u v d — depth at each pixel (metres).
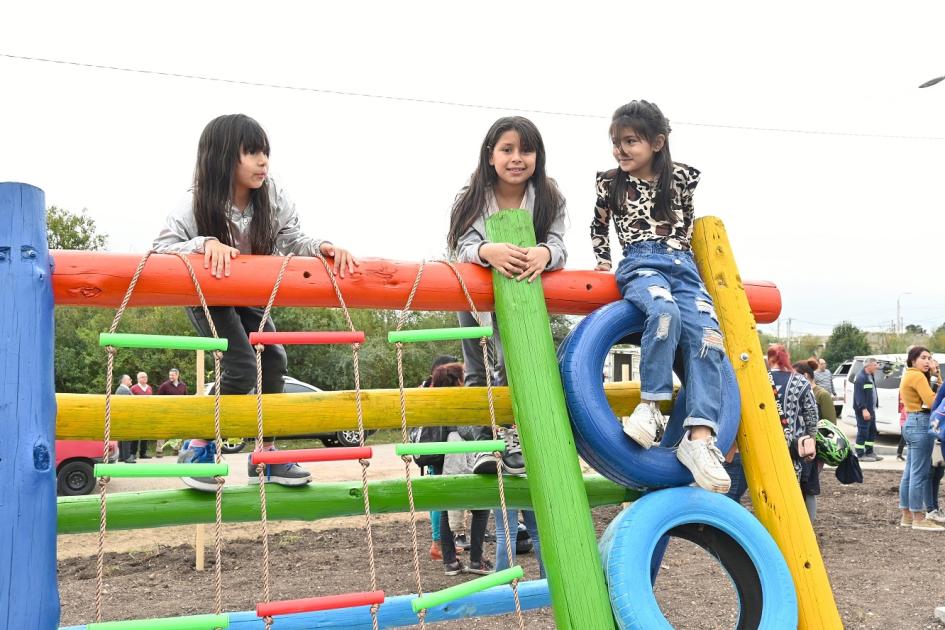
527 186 4.15
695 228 4.23
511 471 4.14
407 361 26.09
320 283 3.55
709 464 3.50
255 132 3.66
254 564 7.98
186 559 8.19
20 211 3.04
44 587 2.84
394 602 3.64
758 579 3.65
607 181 4.05
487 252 3.71
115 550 8.68
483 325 4.17
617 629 3.38
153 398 3.53
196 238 3.50
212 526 9.93
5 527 2.78
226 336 3.76
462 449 3.36
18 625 2.74
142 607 6.38
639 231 3.93
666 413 4.24
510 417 3.90
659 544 3.90
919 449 9.09
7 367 2.89
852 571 7.20
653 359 3.60
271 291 3.49
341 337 3.41
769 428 4.00
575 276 3.98
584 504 3.44
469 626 5.62
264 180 3.78
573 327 3.85
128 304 3.37
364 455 3.28
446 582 6.96
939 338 66.88
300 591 6.81
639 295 3.73
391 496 3.90
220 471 3.09
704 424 3.59
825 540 8.58
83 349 25.23
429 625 5.68
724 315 4.12
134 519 3.59
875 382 18.42
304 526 10.00
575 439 3.72
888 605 6.07
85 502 3.55
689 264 3.89
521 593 3.84
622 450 3.59
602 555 3.48
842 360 55.44
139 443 15.77
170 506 3.63
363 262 3.65
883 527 9.30
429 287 3.72
